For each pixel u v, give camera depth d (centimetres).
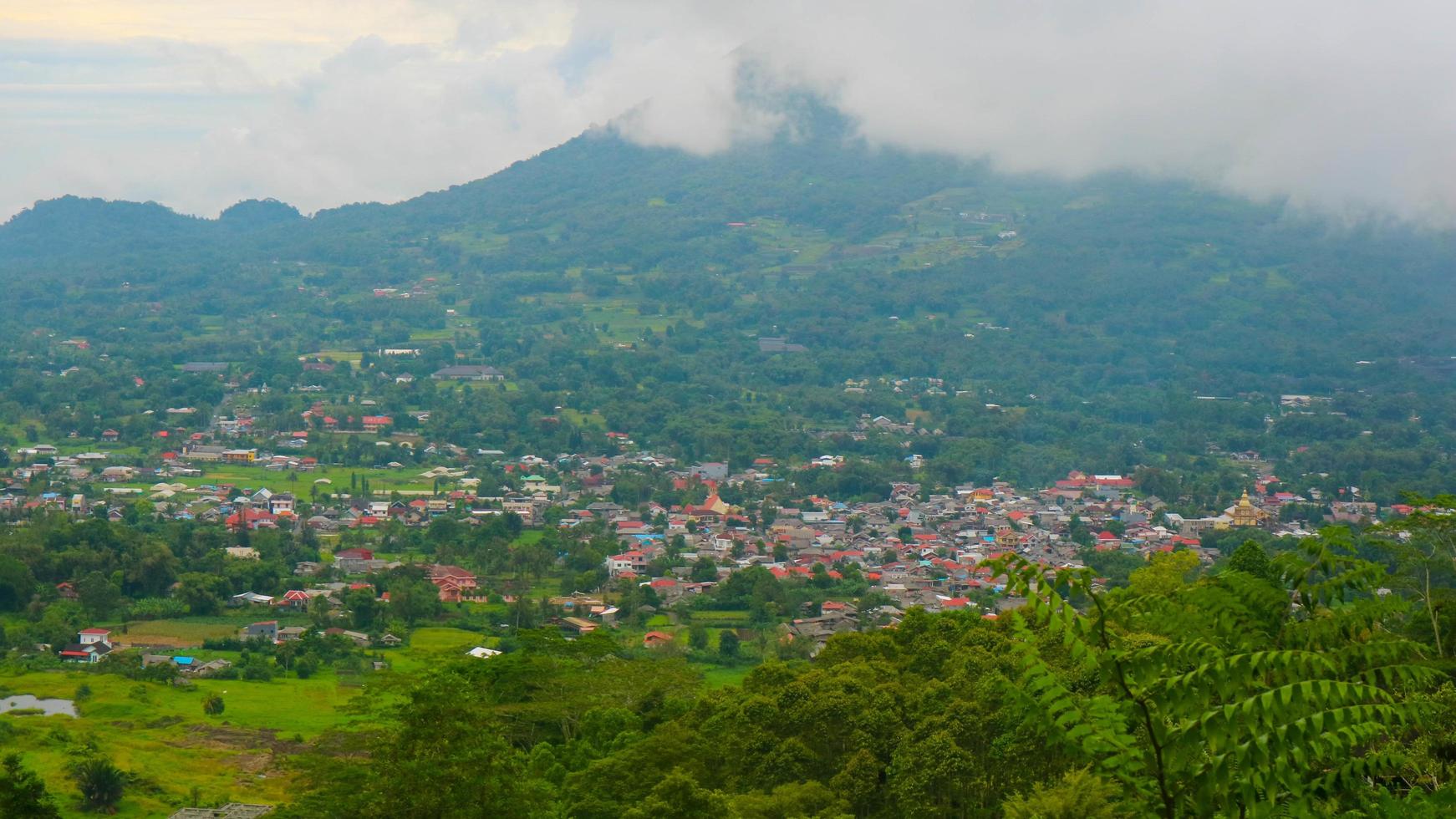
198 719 9256
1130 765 1531
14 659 10556
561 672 7569
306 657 10881
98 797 7144
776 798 5044
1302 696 1436
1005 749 4512
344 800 4488
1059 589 1684
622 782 5631
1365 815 1625
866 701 5559
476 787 3981
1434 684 2206
